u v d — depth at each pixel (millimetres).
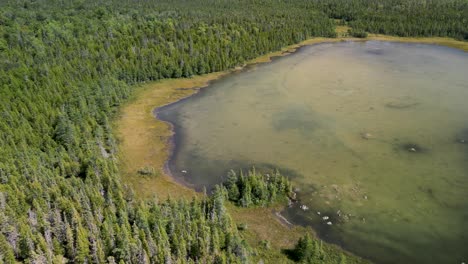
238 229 67250
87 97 113812
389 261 61250
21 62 123438
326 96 125438
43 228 59375
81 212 63125
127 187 77438
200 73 152625
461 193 76375
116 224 58344
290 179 82750
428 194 76438
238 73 153125
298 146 95875
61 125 90312
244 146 97562
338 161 88562
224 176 85875
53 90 113625
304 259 59344
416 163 86562
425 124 103875
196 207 65000
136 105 125375
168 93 135500
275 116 113000
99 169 78875
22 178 72938
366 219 70312
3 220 57094
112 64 138625
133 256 54719
